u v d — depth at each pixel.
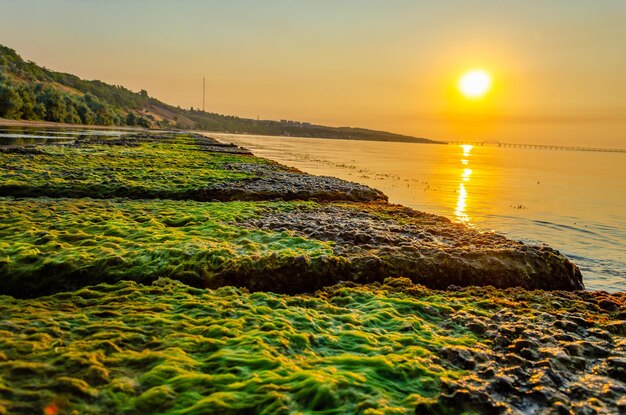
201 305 8.70
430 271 12.28
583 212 34.53
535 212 33.56
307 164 70.81
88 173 27.05
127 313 8.04
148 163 37.12
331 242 13.75
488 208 34.41
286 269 11.27
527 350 7.52
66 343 6.51
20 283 10.09
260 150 103.75
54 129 105.44
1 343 6.23
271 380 5.98
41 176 24.09
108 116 188.50
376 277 11.84
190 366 6.23
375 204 24.31
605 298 11.01
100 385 5.53
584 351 7.72
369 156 116.75
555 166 113.81
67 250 11.44
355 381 6.12
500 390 6.25
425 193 41.97
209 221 16.09
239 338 7.26
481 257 13.20
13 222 14.04
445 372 6.66
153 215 16.80
